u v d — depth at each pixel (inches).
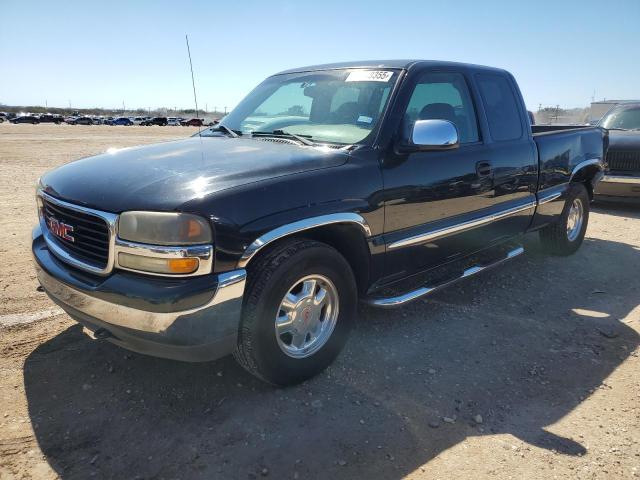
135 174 114.4
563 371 135.7
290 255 111.3
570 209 226.7
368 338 149.9
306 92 160.9
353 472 97.2
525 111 195.2
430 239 148.9
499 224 179.9
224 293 102.0
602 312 175.0
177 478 94.8
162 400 117.0
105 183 112.4
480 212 167.9
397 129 137.6
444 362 138.2
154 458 99.4
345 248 131.5
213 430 107.6
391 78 147.3
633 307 179.9
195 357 104.6
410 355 141.3
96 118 2984.7
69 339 142.5
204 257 99.3
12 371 126.4
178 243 98.3
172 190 104.0
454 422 112.9
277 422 110.5
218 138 152.9
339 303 126.4
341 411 115.0
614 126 393.1
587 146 231.5
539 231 233.9
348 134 138.6
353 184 124.0
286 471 97.0
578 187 229.0
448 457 102.0
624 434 110.4
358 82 151.6
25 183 419.5
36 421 108.7
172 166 118.2
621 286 201.0
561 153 210.8
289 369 118.6
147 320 99.3
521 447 105.4
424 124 132.9
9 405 113.5
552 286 199.0
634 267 224.8
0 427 106.3
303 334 122.3
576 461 101.8
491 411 117.4
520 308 176.6
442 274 167.8
